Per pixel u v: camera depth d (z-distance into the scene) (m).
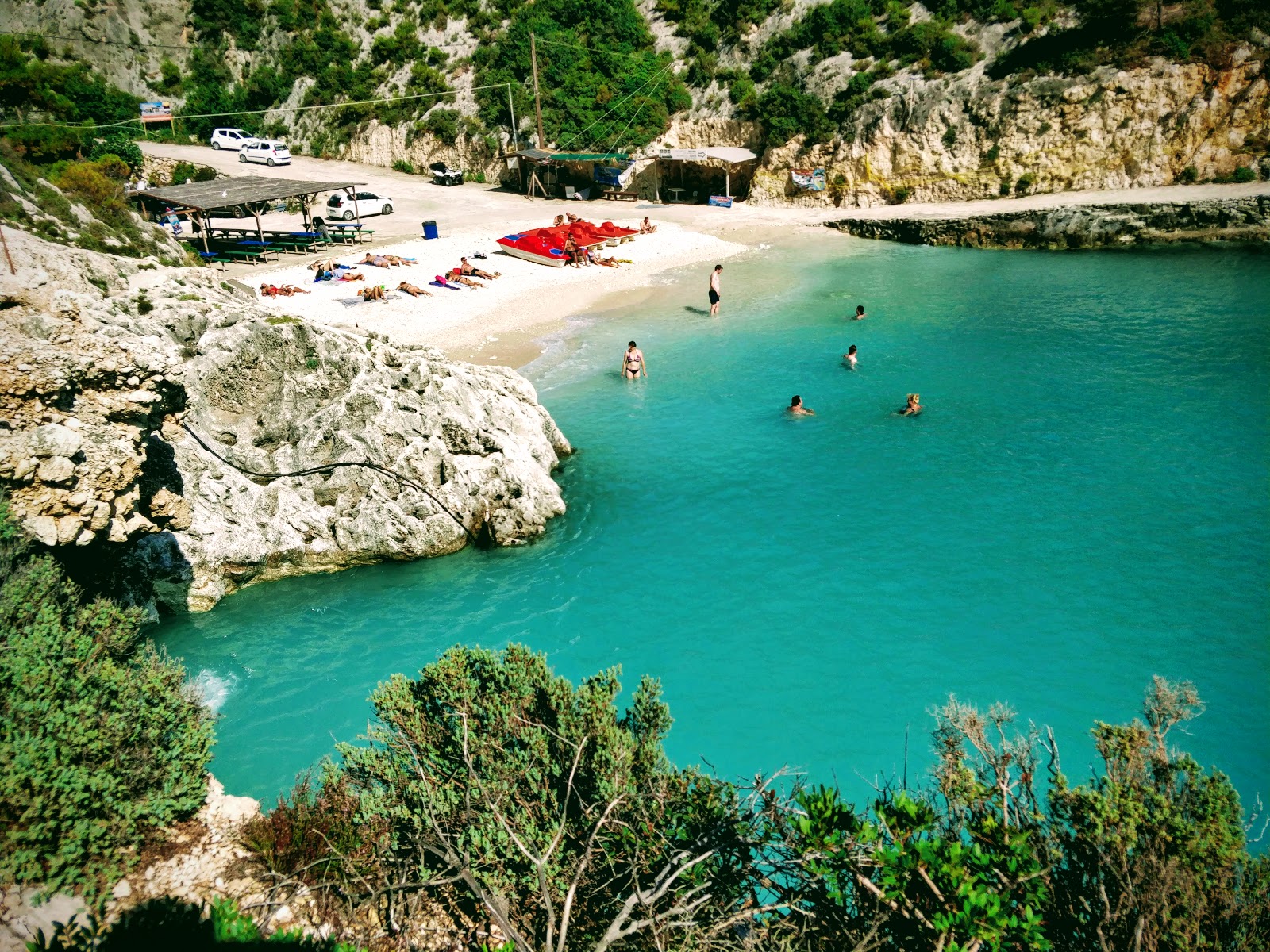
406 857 8.98
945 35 51.38
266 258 40.19
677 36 62.03
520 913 8.21
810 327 33.12
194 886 8.36
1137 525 18.81
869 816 11.36
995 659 15.05
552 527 20.30
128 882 8.26
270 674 15.62
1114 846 7.03
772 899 9.21
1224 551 17.72
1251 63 41.91
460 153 63.31
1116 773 8.00
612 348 31.64
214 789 9.98
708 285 39.72
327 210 49.50
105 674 9.70
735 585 17.75
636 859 8.00
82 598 14.63
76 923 7.59
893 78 51.84
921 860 6.88
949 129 49.16
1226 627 15.48
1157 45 43.97
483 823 8.45
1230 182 42.50
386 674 15.54
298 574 18.78
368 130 66.25
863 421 24.86
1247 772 12.33
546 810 8.98
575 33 62.16
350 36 69.75
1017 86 47.31
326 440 18.53
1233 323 30.34
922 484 21.25
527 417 22.25
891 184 51.22
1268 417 23.19
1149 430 23.02
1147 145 44.28
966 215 45.25
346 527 18.73
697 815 8.59
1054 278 37.75
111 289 17.53
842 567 18.11
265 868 8.67
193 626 17.02
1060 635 15.57
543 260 41.91
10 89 57.91
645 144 59.66
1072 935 7.00
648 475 22.47
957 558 18.16
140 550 16.61
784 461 22.84
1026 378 27.00
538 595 17.78
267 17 70.19
